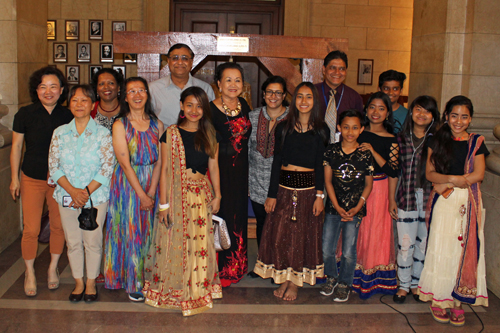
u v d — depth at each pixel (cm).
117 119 298
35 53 456
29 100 446
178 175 291
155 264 305
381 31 683
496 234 340
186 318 294
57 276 333
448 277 294
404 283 324
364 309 314
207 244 305
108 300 315
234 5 672
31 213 313
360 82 692
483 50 413
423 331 287
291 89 405
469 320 302
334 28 679
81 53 661
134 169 304
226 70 317
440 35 430
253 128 338
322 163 314
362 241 327
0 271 360
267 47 395
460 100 283
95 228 294
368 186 312
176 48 344
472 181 285
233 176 327
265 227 330
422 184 315
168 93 357
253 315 301
